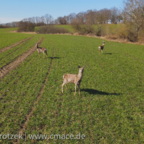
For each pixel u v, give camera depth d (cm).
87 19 8888
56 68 2155
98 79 1778
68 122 1057
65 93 1428
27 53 3144
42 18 14512
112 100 1328
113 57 2880
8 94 1421
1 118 1094
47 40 5494
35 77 1814
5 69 2141
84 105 1245
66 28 10744
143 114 1159
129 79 1808
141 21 5384
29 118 1094
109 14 9362
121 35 5772
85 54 3088
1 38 6134
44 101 1300
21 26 11788
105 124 1039
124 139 924
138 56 3012
